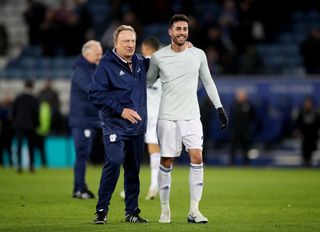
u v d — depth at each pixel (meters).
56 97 91.88
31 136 76.31
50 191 53.34
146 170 81.38
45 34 105.62
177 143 34.38
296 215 38.44
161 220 34.81
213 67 93.62
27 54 107.88
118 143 33.47
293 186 59.50
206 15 106.88
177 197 48.53
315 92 89.88
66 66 105.12
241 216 37.91
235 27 98.69
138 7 103.19
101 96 33.44
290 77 90.38
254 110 88.38
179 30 33.75
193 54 34.22
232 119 88.19
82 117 46.84
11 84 101.38
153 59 34.31
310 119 87.38
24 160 91.44
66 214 38.75
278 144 90.81
